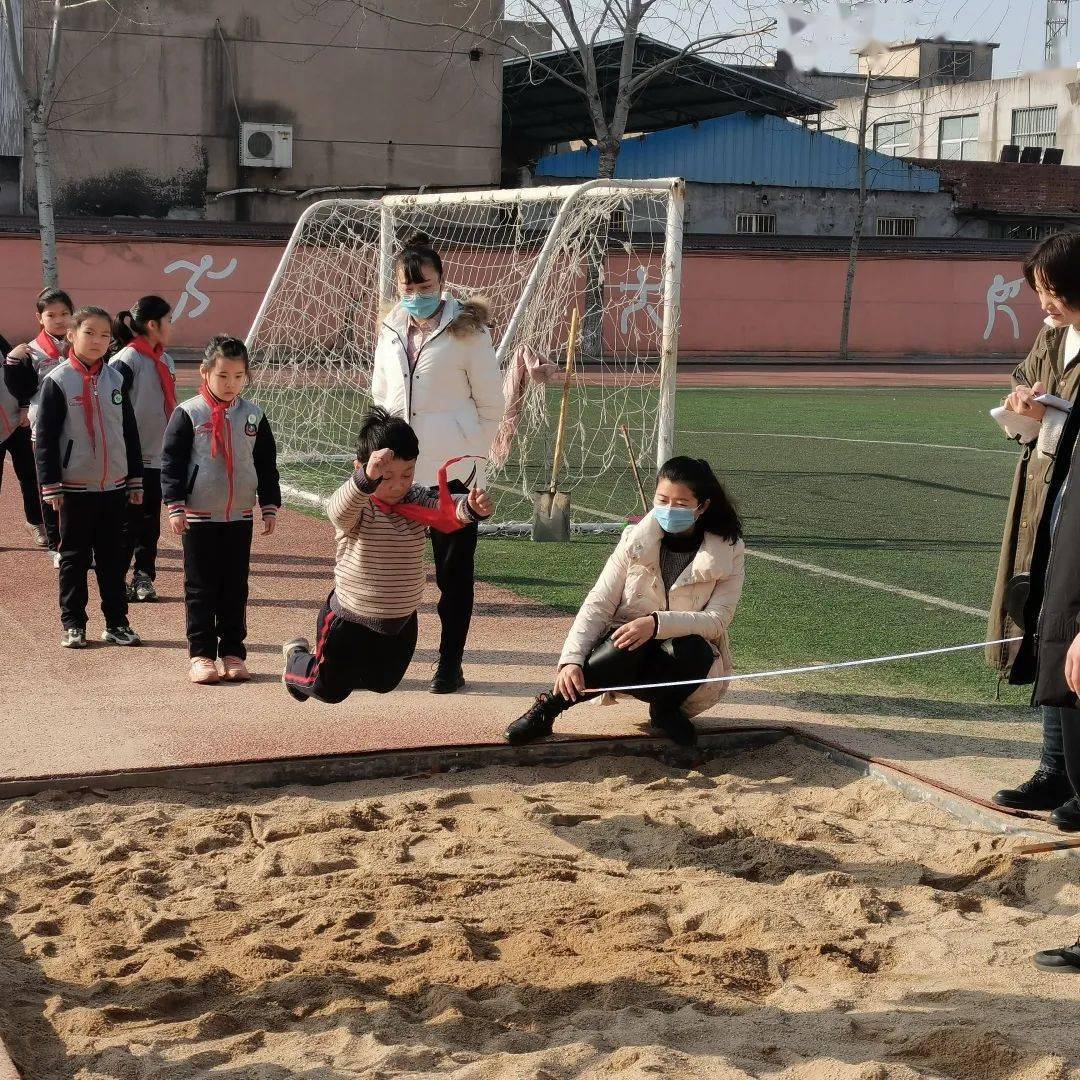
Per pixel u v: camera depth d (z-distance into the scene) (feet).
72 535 23.62
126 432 23.98
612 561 18.62
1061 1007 11.55
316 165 116.78
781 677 22.95
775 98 131.23
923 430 65.26
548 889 14.23
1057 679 11.66
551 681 22.38
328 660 15.96
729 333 119.24
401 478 15.30
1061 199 144.15
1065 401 15.72
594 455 55.57
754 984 12.20
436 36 118.42
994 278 127.65
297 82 115.14
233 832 15.88
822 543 36.09
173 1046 10.89
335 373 61.62
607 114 132.77
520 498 44.45
